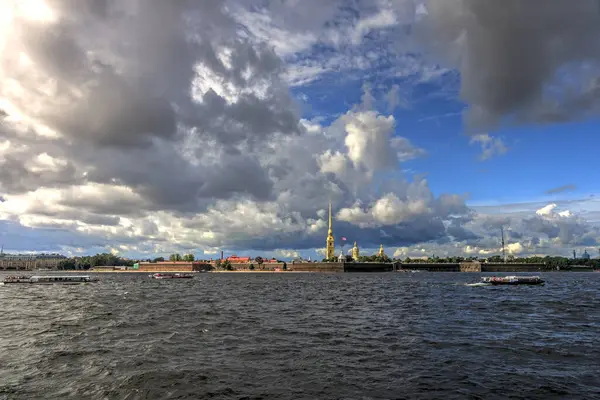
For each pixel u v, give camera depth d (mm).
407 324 57438
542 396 27000
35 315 67625
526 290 137125
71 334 49375
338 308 80000
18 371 32938
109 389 28281
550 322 59094
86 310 75438
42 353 38969
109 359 36562
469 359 36500
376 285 176000
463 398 26578
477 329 52906
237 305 86125
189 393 27484
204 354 38625
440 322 59344
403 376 31344
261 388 28531
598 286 162875
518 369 33281
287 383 29688
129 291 134500
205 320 61812
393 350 40219
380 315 67938
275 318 64312
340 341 44875
